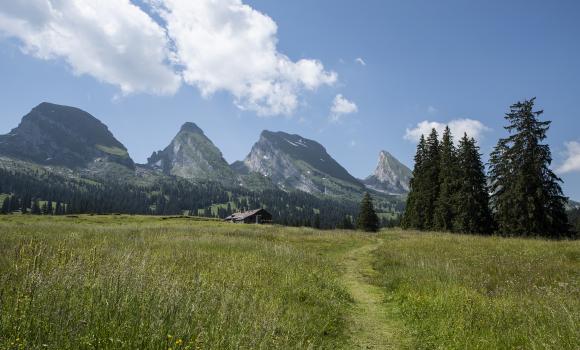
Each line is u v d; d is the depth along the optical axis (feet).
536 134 134.82
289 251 61.87
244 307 25.94
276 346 20.75
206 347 18.49
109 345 16.81
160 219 297.33
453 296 34.47
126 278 25.22
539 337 23.09
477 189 163.84
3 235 51.34
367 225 294.46
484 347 23.48
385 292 44.86
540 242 81.05
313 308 31.96
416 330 29.07
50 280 21.68
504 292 36.37
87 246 45.19
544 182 132.77
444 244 82.79
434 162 201.36
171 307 21.63
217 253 52.75
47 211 649.20
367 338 27.73
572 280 39.78
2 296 18.89
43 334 16.75
